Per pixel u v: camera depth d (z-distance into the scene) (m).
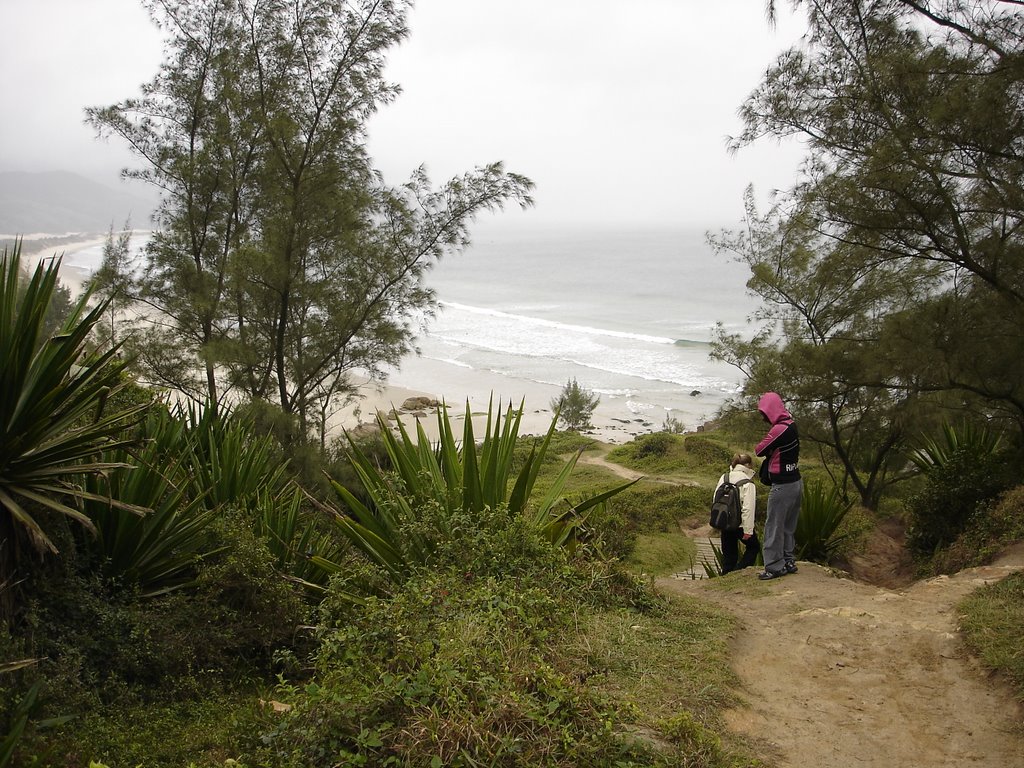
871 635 5.11
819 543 9.27
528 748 3.23
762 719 4.02
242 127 14.44
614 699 3.79
